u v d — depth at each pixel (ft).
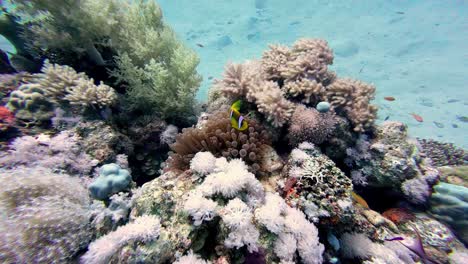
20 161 10.68
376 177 12.66
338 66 56.24
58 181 9.55
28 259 7.30
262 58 15.92
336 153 12.74
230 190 7.86
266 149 11.30
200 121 14.05
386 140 13.38
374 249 8.94
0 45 34.35
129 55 16.63
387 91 47.60
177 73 16.48
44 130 12.67
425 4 77.46
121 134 13.83
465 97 42.93
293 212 8.14
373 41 64.49
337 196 8.45
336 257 8.38
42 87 13.32
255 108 13.12
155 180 9.46
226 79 13.61
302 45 15.12
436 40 60.03
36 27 14.37
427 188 12.18
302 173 9.16
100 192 9.62
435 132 37.37
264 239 7.26
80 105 13.11
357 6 81.97
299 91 13.07
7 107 13.05
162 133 15.26
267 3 93.15
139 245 6.89
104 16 14.92
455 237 11.27
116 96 14.16
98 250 6.88
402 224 11.60
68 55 15.51
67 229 8.20
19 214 7.95
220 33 77.66
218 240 7.37
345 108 13.29
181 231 7.27
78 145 12.00
